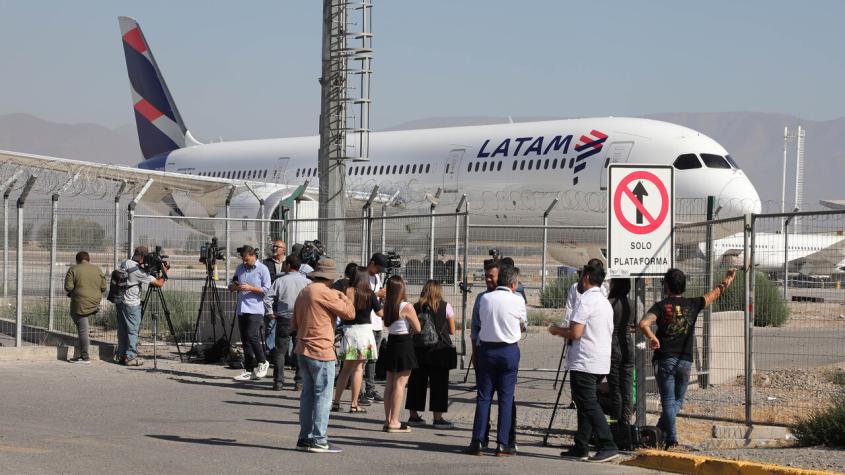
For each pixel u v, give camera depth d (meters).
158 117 63.66
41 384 16.75
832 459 11.08
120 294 19.89
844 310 33.56
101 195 23.97
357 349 14.86
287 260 17.22
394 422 13.50
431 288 14.05
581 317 11.66
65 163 40.78
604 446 11.67
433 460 11.33
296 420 13.95
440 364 13.95
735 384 18.61
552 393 17.44
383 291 16.92
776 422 14.37
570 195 38.25
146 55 63.28
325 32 26.44
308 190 42.38
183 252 28.98
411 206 43.56
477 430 11.82
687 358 12.60
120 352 20.06
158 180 45.31
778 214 13.96
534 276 48.78
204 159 58.06
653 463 11.23
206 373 19.17
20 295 21.05
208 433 12.60
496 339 11.79
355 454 11.58
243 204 41.50
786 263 29.28
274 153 53.88
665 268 12.70
